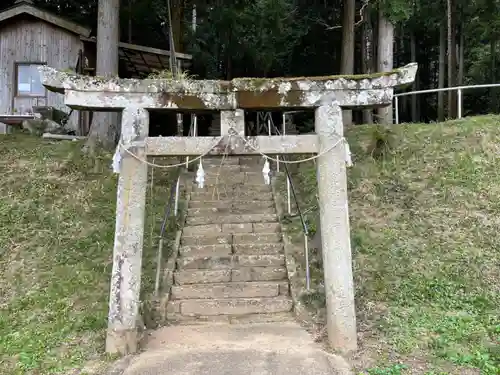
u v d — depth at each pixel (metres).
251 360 4.45
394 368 4.23
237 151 4.89
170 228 7.41
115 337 4.64
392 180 8.30
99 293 5.84
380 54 12.42
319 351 4.66
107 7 10.21
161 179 9.20
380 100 4.93
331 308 4.77
